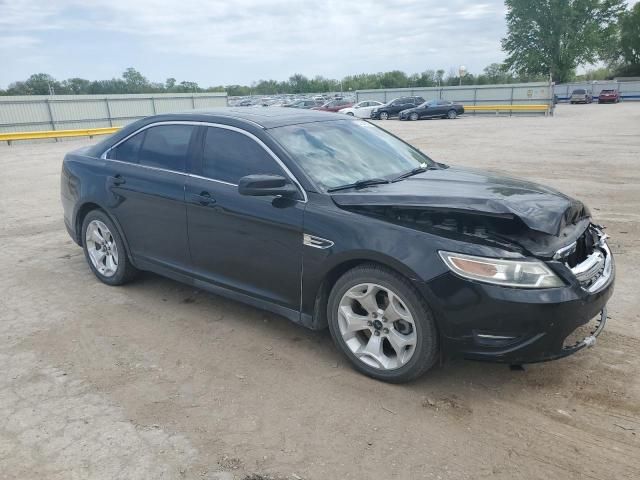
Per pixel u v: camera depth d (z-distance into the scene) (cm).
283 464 275
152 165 461
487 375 354
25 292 511
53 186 1152
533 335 299
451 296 304
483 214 307
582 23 7031
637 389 334
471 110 3853
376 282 331
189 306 472
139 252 481
